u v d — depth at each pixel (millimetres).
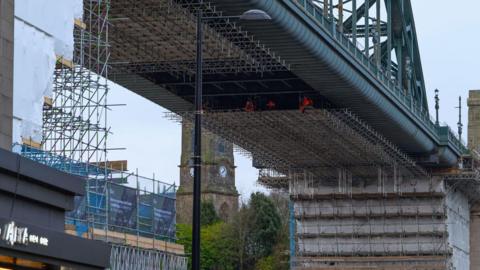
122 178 158375
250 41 156875
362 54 191125
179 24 152000
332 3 174000
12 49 95438
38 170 95125
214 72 181875
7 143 94375
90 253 102438
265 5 142375
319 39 165125
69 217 135125
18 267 94938
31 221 95500
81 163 127750
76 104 125500
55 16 105375
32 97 101125
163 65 178625
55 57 105875
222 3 141500
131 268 153250
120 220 153625
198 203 92750
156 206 165750
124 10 146250
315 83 185125
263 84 195375
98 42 129750
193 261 91750
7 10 94812
